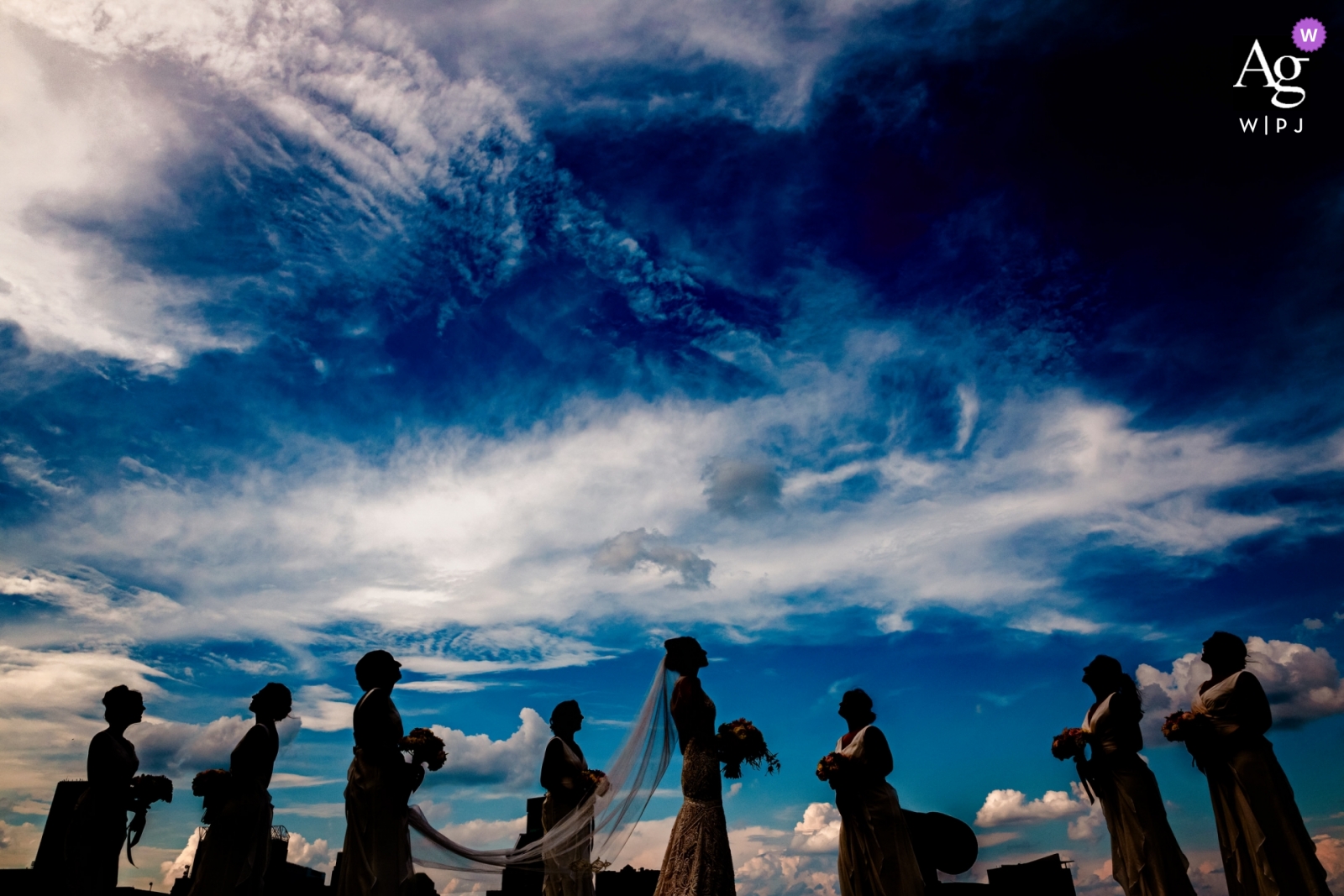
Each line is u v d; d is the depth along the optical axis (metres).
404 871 7.48
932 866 9.24
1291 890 6.91
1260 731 7.41
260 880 8.14
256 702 8.58
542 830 10.13
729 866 7.11
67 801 8.45
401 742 7.84
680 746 7.56
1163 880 7.50
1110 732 8.06
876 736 8.79
